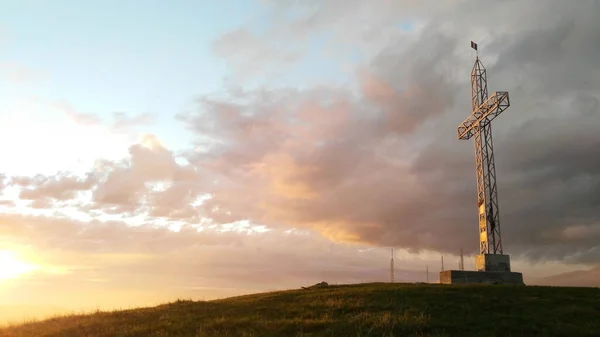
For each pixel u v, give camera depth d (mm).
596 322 26016
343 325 25047
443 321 26062
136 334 25750
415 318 26250
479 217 55031
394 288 38875
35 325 31875
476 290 36906
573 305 30484
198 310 33062
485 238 53438
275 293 42094
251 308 32625
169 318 29828
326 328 25016
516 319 26797
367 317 27094
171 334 25000
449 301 32406
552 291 36281
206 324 26578
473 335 23297
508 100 52625
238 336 23953
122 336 25297
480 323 25828
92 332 27109
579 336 23266
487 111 54844
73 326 29469
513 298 33344
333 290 40469
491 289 37281
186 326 26609
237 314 30484
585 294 34938
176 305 36438
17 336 28328
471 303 31578
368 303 31844
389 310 29531
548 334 23594
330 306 31484
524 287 38500
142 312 33625
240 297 41344
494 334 23375
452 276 47531
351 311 30000
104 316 33094
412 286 40062
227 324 26516
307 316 28828
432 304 31438
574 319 26844
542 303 31469
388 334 23328
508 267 49688
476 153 56562
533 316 27531
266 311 31172
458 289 37500
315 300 34719
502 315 27703
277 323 26234
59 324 31156
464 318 27078
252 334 23812
